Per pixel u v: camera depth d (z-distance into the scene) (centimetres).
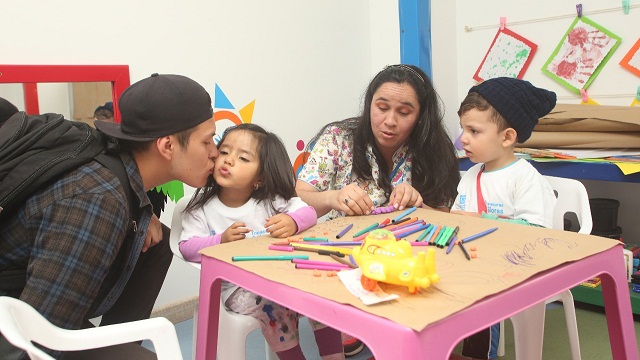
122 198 90
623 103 223
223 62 204
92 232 85
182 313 196
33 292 81
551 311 195
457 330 69
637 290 184
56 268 83
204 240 125
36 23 159
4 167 86
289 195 135
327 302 74
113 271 102
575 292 195
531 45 242
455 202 157
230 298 122
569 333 127
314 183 154
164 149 100
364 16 258
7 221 88
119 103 103
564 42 234
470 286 76
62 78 163
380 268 75
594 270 92
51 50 163
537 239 99
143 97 98
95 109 172
